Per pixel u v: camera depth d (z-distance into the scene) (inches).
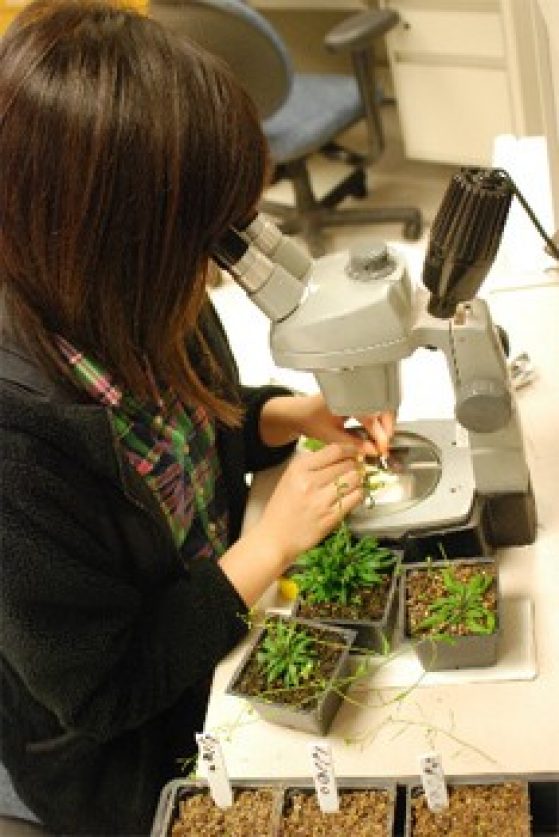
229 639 46.9
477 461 46.2
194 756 49.1
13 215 37.8
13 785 52.8
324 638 44.5
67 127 35.8
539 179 71.4
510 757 40.5
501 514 47.6
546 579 46.9
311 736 43.2
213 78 37.1
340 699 43.9
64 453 42.7
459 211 39.2
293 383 66.2
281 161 118.6
